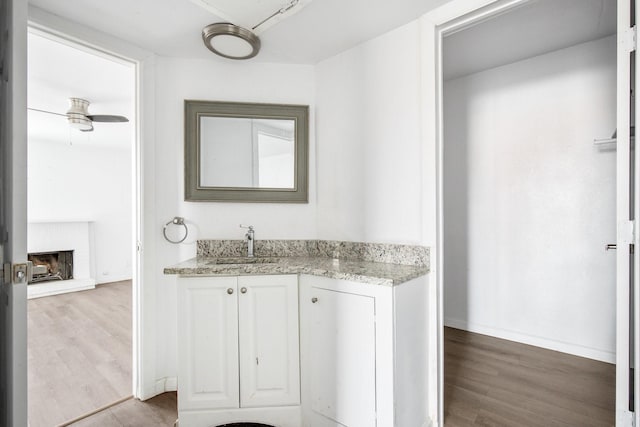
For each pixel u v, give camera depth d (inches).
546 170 99.2
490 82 109.3
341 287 59.4
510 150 105.7
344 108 80.0
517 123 104.1
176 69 81.4
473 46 93.3
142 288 76.1
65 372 87.5
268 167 84.4
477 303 113.5
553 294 98.6
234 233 83.7
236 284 64.2
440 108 65.9
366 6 62.8
